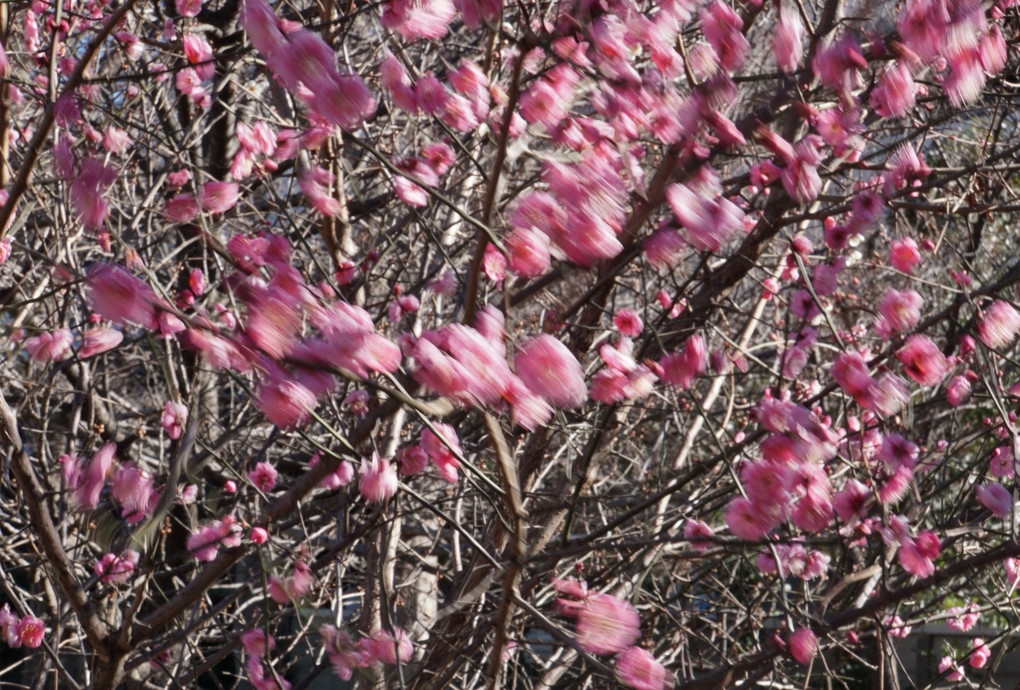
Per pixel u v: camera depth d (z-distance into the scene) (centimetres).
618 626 245
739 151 381
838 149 396
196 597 361
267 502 438
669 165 302
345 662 309
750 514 252
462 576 449
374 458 289
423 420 214
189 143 611
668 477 605
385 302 483
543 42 246
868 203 344
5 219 281
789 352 405
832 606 515
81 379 609
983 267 634
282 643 644
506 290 264
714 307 468
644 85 267
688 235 248
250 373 225
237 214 615
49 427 658
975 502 517
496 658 269
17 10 489
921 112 566
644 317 467
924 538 300
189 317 199
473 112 321
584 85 319
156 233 598
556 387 199
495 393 198
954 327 502
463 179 463
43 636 412
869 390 267
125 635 342
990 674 428
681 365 317
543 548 424
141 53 574
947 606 687
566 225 207
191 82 440
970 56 249
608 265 387
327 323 203
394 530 483
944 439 643
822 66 280
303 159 485
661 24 279
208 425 627
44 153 533
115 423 757
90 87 404
